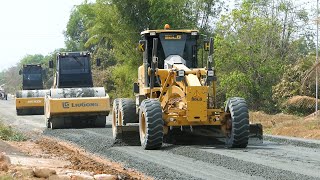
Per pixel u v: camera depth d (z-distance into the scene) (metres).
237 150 23.86
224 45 54.22
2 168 15.69
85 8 69.56
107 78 81.44
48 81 100.56
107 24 64.81
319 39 57.28
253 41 56.22
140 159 21.31
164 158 21.53
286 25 61.12
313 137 33.56
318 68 45.34
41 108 63.25
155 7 61.53
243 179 16.47
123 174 16.70
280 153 22.89
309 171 18.11
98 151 24.94
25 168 15.93
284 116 46.56
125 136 26.20
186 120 24.28
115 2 63.38
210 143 26.55
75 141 30.27
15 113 67.88
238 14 56.22
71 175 15.20
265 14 61.53
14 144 27.41
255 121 44.62
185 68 25.22
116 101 29.31
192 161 20.50
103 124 41.47
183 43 26.83
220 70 54.72
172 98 25.09
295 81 51.16
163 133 24.22
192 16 63.94
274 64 54.56
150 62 26.75
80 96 39.88
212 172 17.84
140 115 25.06
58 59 44.78
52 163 19.66
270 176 16.83
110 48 96.31
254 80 54.72
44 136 35.12
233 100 24.81
